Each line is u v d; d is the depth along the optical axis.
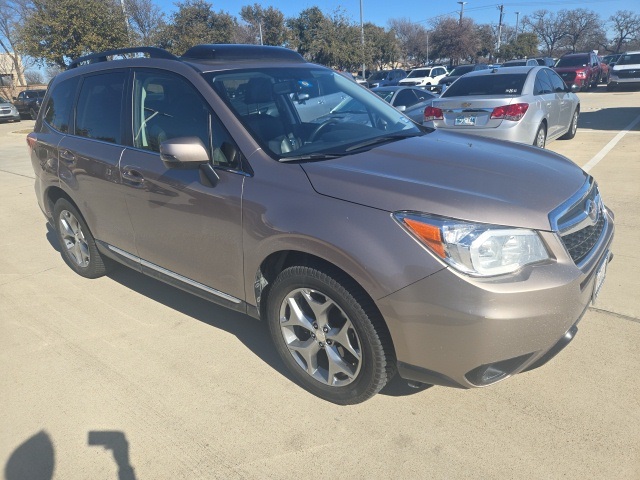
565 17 68.38
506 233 2.15
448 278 2.11
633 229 4.81
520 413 2.55
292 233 2.44
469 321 2.10
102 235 3.88
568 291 2.19
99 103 3.70
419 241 2.17
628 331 3.17
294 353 2.78
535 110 7.44
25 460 2.46
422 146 2.96
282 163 2.64
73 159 3.83
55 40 17.27
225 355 3.21
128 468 2.37
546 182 2.53
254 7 34.53
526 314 2.10
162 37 24.41
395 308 2.21
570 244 2.33
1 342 3.49
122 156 3.40
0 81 38.38
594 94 21.77
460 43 54.34
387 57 42.72
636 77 21.30
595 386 2.70
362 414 2.62
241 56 3.43
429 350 2.23
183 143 2.63
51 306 3.97
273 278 2.82
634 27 68.19
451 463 2.28
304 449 2.42
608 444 2.32
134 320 3.70
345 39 34.62
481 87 7.82
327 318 2.57
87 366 3.16
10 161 11.23
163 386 2.93
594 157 8.07
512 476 2.20
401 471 2.26
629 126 11.38
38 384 3.01
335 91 3.53
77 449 2.50
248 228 2.66
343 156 2.73
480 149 2.98
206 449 2.46
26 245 5.47
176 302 3.95
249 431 2.55
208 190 2.82
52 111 4.27
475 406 2.62
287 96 3.21
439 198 2.24
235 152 2.77
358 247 2.25
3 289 4.34
